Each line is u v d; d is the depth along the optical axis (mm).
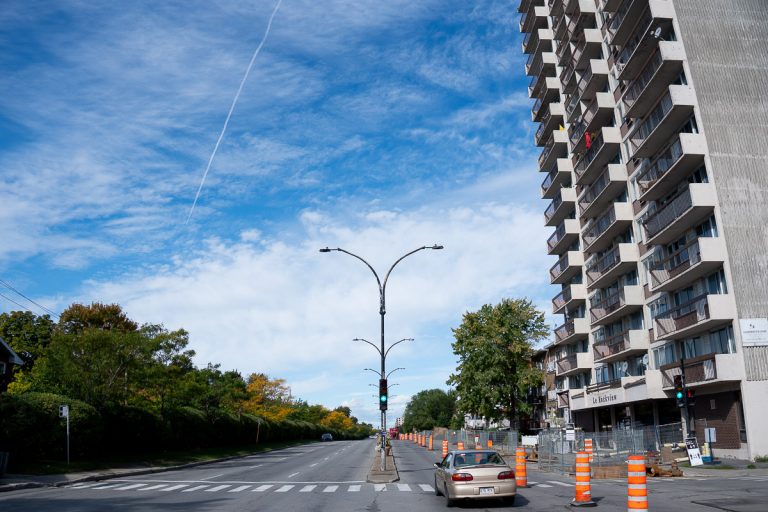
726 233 31422
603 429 49875
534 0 62656
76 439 29188
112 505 16141
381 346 30406
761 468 26109
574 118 53312
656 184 36344
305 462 39750
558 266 57188
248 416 62031
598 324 48750
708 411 32969
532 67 62062
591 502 14906
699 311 32031
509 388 60000
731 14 35000
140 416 36062
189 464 35562
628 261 42000
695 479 23031
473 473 15477
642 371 41719
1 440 25969
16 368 51938
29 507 15664
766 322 30344
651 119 36750
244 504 16469
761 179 32375
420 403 161625
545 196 60469
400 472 29625
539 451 33625
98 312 58125
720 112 33156
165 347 39500
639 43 37031
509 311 62156
